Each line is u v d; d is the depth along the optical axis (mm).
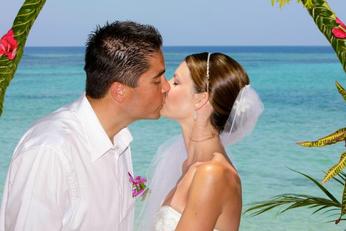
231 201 2668
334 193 15938
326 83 59906
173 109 2854
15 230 2021
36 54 165000
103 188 2248
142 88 2197
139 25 2219
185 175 2797
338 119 33469
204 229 2611
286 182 17328
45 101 43094
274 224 12375
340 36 1280
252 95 2828
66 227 2150
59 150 2076
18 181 2041
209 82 2781
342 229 11961
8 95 46938
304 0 1311
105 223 2275
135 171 18156
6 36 1377
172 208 2768
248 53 182250
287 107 39875
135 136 24797
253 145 23453
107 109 2232
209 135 2818
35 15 1397
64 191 2090
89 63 2221
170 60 120750
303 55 152375
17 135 25922
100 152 2213
